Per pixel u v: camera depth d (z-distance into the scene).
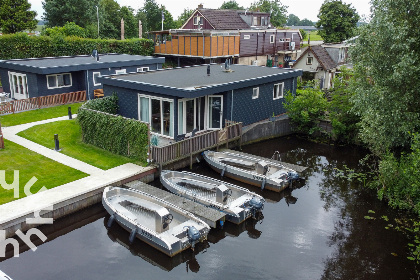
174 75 21.66
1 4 44.09
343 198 14.69
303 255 10.86
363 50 14.88
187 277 9.83
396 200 13.79
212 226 11.74
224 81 19.62
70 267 9.99
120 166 14.88
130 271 9.99
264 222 12.77
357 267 10.34
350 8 50.56
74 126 19.69
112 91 20.03
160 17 61.19
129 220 11.22
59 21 49.34
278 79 22.62
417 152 13.16
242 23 42.62
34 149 16.23
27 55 31.59
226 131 18.38
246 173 15.41
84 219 12.57
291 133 23.27
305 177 16.81
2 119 20.34
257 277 9.86
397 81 13.66
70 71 24.11
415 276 10.02
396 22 14.23
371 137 15.42
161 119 18.25
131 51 39.09
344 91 21.31
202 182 14.27
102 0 55.50
